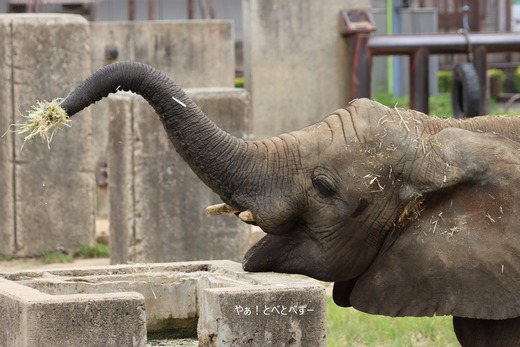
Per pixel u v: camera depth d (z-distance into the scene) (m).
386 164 9.71
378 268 9.97
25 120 20.08
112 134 18.28
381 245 9.94
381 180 9.73
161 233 17.86
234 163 9.82
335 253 9.88
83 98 9.48
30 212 20.12
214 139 9.80
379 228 9.82
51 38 20.22
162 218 17.86
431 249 9.76
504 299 9.66
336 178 9.74
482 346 10.23
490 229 9.66
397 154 9.70
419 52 24.75
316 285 8.73
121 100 17.89
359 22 24.95
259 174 9.84
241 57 42.84
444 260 9.73
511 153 9.70
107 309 8.17
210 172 9.82
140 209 17.80
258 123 25.72
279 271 10.00
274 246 9.99
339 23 25.72
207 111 17.62
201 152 9.78
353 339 14.09
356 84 24.70
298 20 25.73
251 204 9.81
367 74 24.70
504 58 50.03
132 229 17.80
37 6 35.62
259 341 8.53
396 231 9.86
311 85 25.84
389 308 9.93
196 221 17.94
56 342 8.09
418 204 9.76
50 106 9.42
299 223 9.98
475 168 9.62
